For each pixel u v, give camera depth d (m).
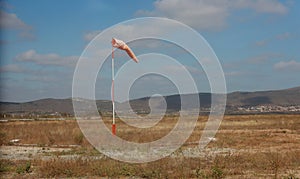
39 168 14.53
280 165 14.31
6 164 15.61
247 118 55.66
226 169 13.96
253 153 18.50
